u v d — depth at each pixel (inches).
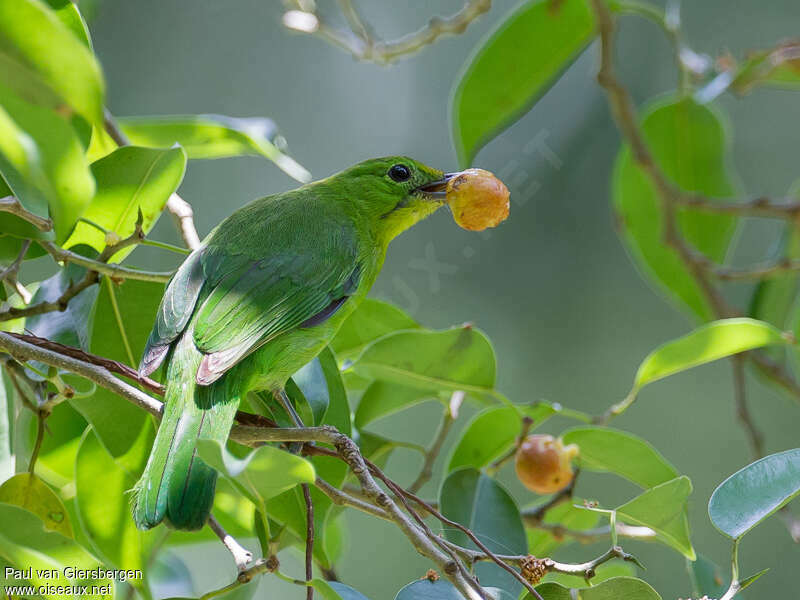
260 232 317.7
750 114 693.3
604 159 658.8
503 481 580.4
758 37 689.0
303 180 339.6
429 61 719.7
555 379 624.4
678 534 279.7
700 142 510.0
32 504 283.1
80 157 183.0
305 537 287.0
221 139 352.2
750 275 464.4
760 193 681.6
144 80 682.2
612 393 622.2
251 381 289.4
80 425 326.3
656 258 507.5
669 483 272.1
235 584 246.4
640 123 506.0
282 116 701.3
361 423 349.1
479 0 443.2
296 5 466.9
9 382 293.1
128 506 309.7
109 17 677.3
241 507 335.9
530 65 437.1
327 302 313.4
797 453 269.0
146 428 295.0
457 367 330.0
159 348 274.7
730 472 613.3
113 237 294.5
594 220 652.7
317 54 716.0
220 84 695.7
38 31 160.9
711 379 628.4
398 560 566.9
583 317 636.7
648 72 681.6
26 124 177.9
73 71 164.9
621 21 690.2
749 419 456.4
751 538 592.1
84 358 264.1
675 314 634.8
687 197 463.2
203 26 698.8
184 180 657.6
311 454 275.1
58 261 283.3
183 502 240.4
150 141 351.6
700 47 689.0
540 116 671.1
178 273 295.1
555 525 343.9
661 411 622.8
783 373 471.8
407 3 726.5
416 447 346.9
